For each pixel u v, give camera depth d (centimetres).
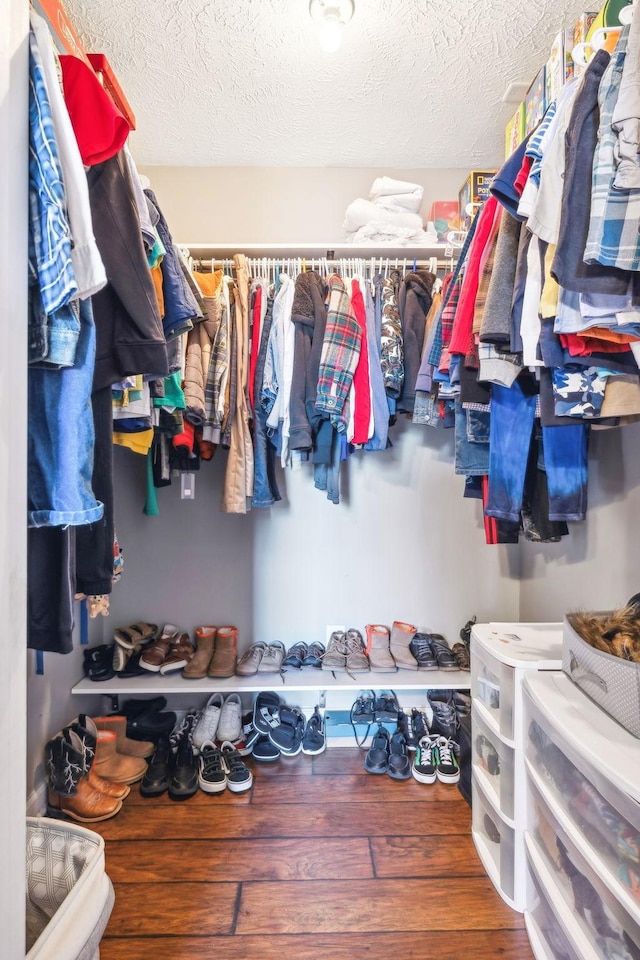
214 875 128
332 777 172
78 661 187
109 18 141
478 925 114
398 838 142
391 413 177
